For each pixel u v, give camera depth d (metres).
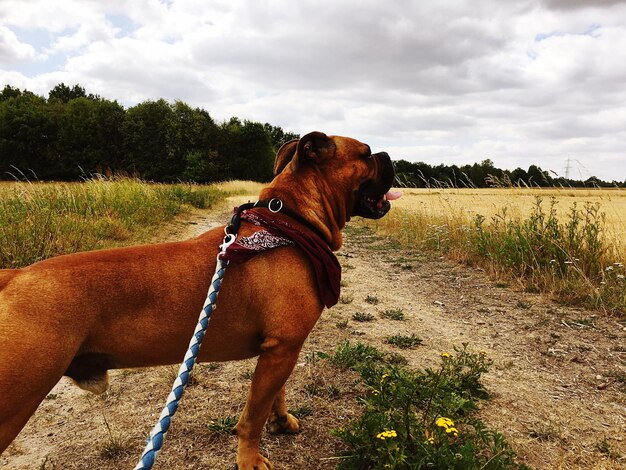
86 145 63.66
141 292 2.21
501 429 3.30
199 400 3.62
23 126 58.88
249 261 2.42
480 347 4.96
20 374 1.87
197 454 2.95
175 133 66.12
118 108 67.75
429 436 2.72
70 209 10.65
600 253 7.12
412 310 6.32
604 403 3.77
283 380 2.48
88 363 2.21
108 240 8.91
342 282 7.79
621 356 4.69
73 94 93.81
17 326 1.90
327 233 2.76
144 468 1.50
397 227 13.77
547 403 3.73
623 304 5.90
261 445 3.03
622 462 2.98
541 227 7.84
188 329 2.32
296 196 2.72
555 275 7.12
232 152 74.94
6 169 60.03
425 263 9.45
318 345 4.80
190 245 2.46
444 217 11.90
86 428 3.27
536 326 5.58
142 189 15.52
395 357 4.44
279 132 110.06
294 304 2.46
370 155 3.02
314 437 3.14
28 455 2.97
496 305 6.52
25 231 7.46
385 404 2.88
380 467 2.55
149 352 2.30
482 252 8.91
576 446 3.14
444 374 3.42
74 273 2.11
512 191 9.89
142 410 3.50
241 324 2.44
